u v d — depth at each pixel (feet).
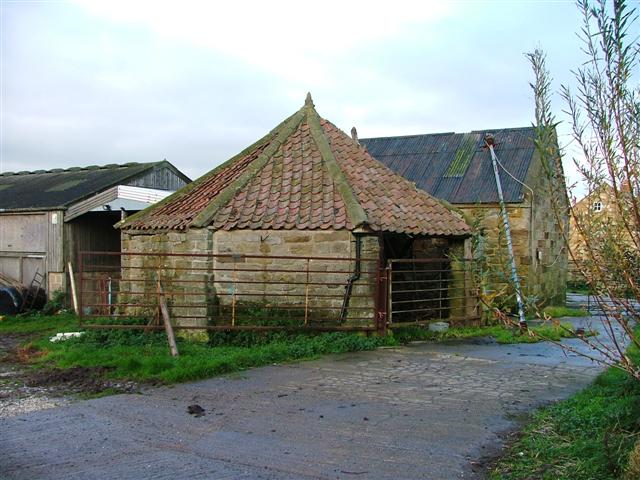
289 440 22.30
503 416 25.05
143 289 48.52
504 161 67.77
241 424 24.20
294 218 43.11
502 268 21.63
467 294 49.65
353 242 41.91
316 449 21.35
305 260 42.75
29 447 21.63
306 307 41.11
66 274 67.10
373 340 41.01
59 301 66.08
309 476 18.99
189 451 21.21
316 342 39.58
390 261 42.91
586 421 22.44
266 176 47.32
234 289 43.45
